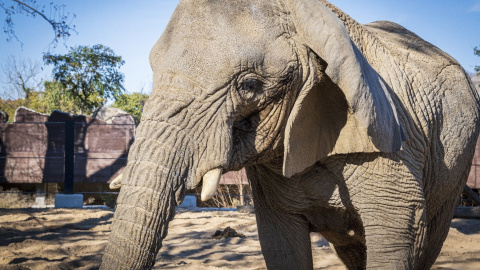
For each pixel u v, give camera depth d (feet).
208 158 9.14
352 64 9.52
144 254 8.44
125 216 8.52
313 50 9.98
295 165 10.66
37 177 54.19
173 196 8.81
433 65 13.21
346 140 10.83
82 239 26.40
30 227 30.32
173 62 9.30
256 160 10.42
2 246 23.88
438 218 14.30
